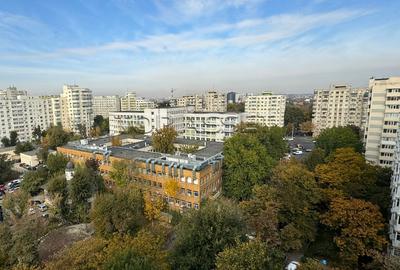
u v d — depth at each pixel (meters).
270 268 24.88
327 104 139.38
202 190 55.25
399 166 36.81
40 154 95.75
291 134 158.88
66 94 153.00
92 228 46.25
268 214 36.50
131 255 24.94
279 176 45.22
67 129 145.25
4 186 76.19
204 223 31.50
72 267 27.50
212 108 193.75
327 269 26.83
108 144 88.19
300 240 38.81
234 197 60.12
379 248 33.44
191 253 29.78
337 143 79.25
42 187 69.56
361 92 128.12
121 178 56.53
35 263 33.97
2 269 32.50
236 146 62.12
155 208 48.66
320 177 46.81
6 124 129.00
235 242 29.16
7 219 43.91
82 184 53.78
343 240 34.97
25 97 137.38
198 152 71.50
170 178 57.03
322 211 43.72
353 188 43.34
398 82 68.44
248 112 156.50
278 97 148.12
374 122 73.25
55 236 44.59
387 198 41.25
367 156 75.19
